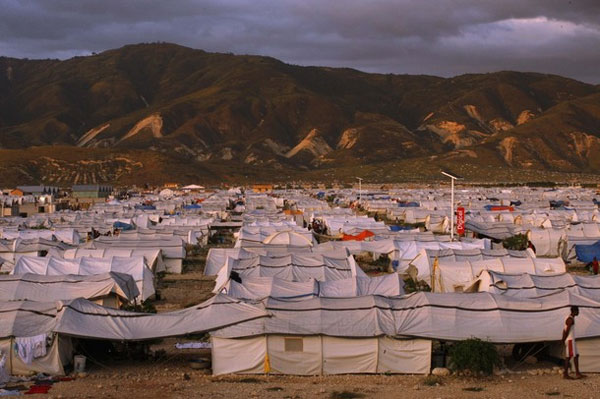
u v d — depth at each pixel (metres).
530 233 61.28
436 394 21.28
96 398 21.08
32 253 50.88
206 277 47.75
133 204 122.69
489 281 32.16
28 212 114.12
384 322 24.52
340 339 24.12
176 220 83.12
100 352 26.20
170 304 37.81
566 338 23.20
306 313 24.78
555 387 22.03
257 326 24.30
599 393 21.31
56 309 25.47
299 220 91.50
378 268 50.53
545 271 39.28
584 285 31.97
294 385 22.67
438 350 24.73
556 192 165.50
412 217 97.25
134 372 24.33
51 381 23.23
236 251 49.22
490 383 22.72
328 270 39.88
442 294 26.22
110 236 63.12
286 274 39.38
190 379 23.53
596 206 114.19
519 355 25.44
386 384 22.78
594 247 53.78
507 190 184.25
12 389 22.25
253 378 23.61
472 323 24.70
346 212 97.12
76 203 137.38
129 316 25.73
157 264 47.38
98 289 32.62
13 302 26.03
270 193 190.50
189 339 28.81
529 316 25.02
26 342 23.77
